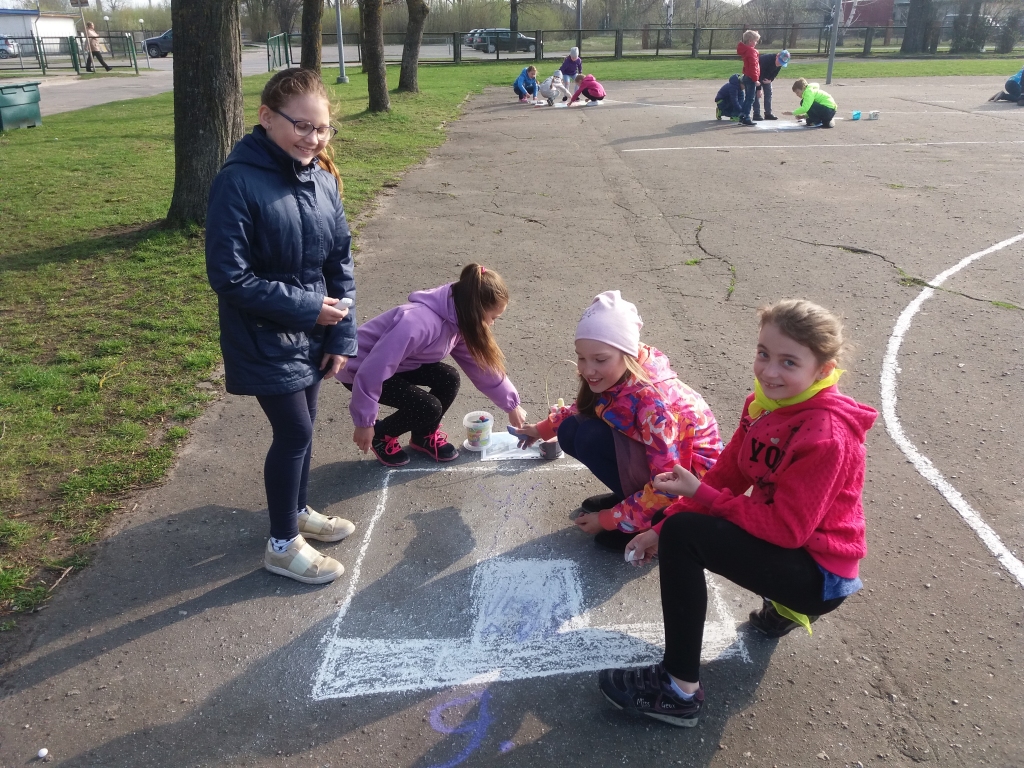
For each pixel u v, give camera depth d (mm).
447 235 7215
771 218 7598
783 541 2064
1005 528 3070
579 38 33594
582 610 2727
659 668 2268
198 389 4285
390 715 2320
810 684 2391
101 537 3092
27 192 8742
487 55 36250
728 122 13836
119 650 2557
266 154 2463
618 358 2646
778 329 2072
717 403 4074
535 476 3512
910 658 2475
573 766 2143
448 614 2713
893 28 36562
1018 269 5922
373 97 14688
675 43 38812
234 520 3209
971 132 12125
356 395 3146
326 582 2855
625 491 2852
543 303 5539
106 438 3760
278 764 2166
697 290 5746
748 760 2152
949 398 4066
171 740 2244
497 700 2369
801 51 33625
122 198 8445
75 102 18812
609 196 8625
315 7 13047
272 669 2490
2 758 2189
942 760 2129
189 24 6590
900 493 3305
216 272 2383
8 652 2545
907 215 7539
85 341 4832
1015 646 2510
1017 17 32719
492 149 11617
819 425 2068
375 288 5875
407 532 3141
